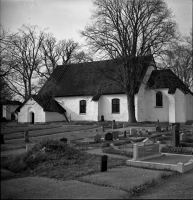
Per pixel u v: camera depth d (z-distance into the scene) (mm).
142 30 36281
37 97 44469
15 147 12000
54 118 45062
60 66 53250
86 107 45500
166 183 9531
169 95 40719
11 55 28031
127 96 39000
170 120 40562
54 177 9469
